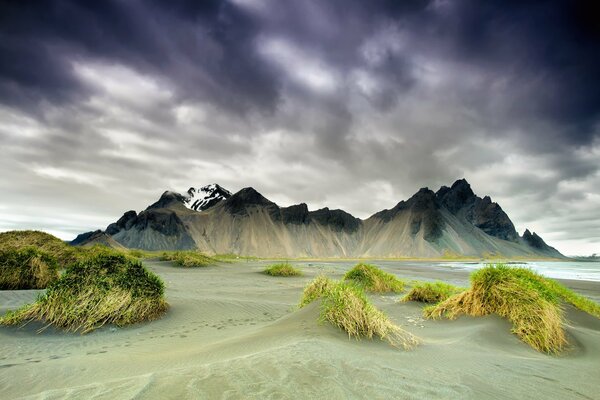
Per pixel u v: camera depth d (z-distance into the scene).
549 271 53.78
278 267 26.67
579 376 4.50
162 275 21.53
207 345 5.98
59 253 20.88
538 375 4.41
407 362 4.44
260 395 2.97
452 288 13.73
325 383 3.30
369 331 5.66
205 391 3.02
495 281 8.35
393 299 13.89
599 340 6.97
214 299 12.08
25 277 13.13
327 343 4.70
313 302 7.45
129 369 4.30
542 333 6.57
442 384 3.65
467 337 6.51
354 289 6.69
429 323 8.62
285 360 3.89
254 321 8.98
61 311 7.69
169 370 3.68
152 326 8.27
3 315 7.93
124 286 8.80
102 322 7.86
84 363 4.68
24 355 5.55
